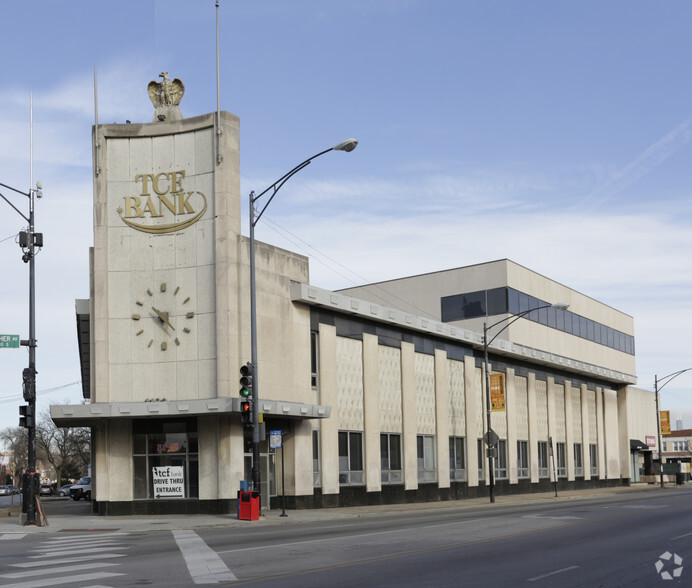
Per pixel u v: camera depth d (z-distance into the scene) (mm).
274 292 35469
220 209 33094
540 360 59781
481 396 53031
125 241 33688
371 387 41438
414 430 44844
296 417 35344
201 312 32938
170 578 13992
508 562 16359
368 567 15477
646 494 54062
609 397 76438
